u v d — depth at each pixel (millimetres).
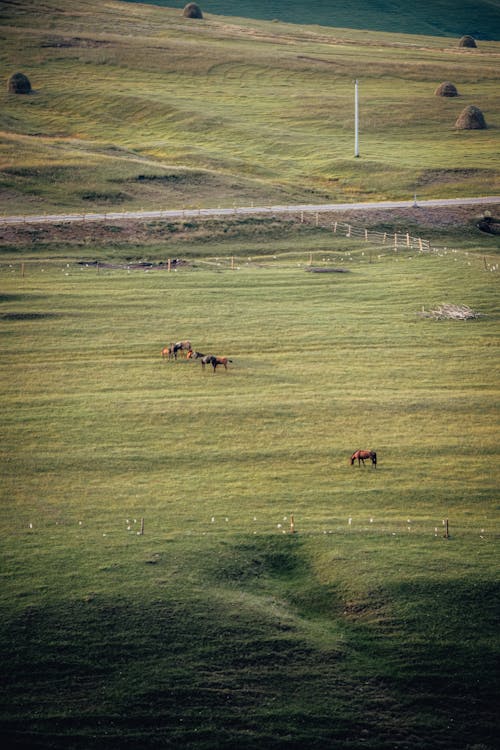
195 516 46281
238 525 45594
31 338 70000
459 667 37312
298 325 74625
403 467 51750
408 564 42562
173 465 51531
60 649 37219
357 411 58844
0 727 34062
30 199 106250
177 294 81125
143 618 38875
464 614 39656
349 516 46594
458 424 57250
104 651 37312
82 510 46656
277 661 37375
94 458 52000
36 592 39938
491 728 35125
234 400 60062
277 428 56188
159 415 57594
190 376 63969
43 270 85750
